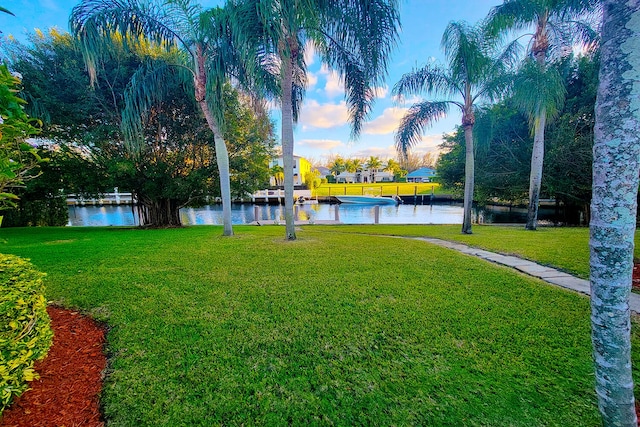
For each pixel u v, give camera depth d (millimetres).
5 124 1561
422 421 1543
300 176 39938
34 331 1666
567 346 2176
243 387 1796
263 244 5910
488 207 21406
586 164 10984
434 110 7910
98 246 5855
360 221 17062
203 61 6656
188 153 10672
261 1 4777
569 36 8203
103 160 9305
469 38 7094
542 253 5098
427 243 6098
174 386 1803
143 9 6008
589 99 10812
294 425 1533
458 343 2234
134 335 2385
